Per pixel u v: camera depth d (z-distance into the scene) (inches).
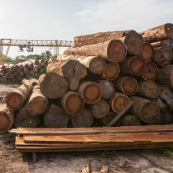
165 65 264.1
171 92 263.0
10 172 167.8
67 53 392.8
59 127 231.6
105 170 170.7
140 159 193.2
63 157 192.1
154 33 271.4
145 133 212.8
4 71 685.9
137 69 247.6
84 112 236.5
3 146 213.2
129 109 254.4
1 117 225.8
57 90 230.8
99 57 236.4
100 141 190.5
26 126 233.0
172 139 200.5
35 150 183.3
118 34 279.7
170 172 172.6
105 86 239.8
